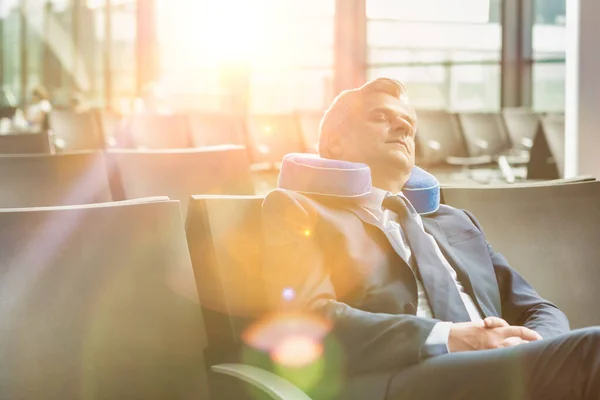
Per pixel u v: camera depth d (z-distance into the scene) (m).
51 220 1.57
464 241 1.96
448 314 1.74
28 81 14.07
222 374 1.67
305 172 1.81
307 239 1.73
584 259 2.22
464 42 10.57
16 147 3.75
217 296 1.76
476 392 1.45
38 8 13.90
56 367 1.53
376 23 10.22
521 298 1.93
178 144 7.38
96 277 1.59
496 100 10.80
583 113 3.10
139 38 10.79
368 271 1.73
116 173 3.03
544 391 1.41
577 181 2.38
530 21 10.70
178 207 1.71
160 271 1.65
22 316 1.51
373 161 1.91
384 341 1.56
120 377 1.58
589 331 1.38
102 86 12.31
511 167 8.66
